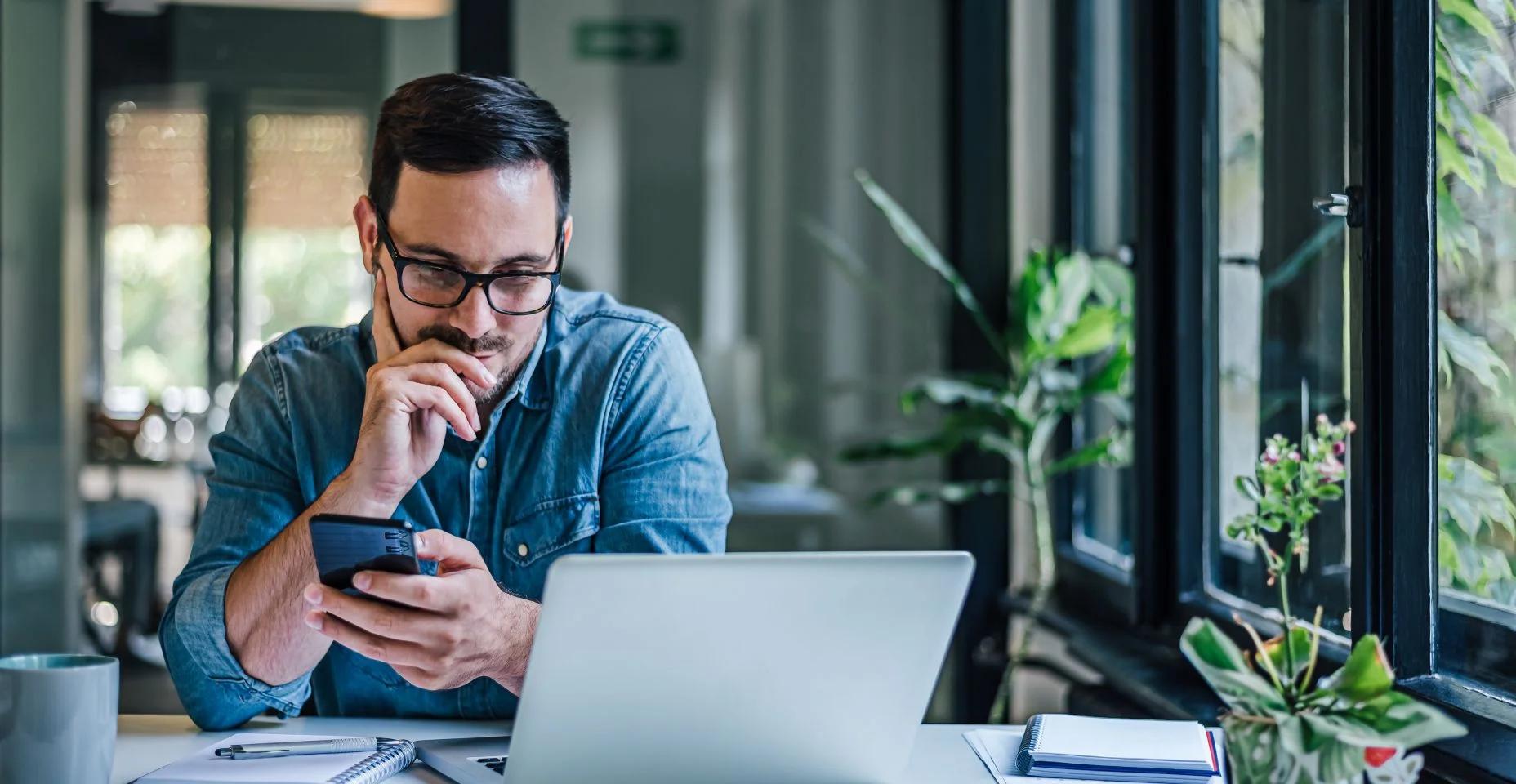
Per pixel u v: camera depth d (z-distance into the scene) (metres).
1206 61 2.18
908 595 1.09
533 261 1.40
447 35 3.26
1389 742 0.97
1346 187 1.60
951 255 3.37
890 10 3.35
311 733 1.37
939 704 3.35
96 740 1.10
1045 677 3.12
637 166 3.29
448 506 1.59
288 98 3.27
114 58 3.25
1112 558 2.82
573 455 1.59
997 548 3.34
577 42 3.27
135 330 3.30
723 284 3.33
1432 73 1.52
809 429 3.36
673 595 1.04
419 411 1.38
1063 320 2.75
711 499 1.61
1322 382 1.77
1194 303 2.20
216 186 3.29
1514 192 1.35
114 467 3.30
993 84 3.34
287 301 3.32
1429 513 1.53
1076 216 3.01
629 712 1.08
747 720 1.10
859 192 3.35
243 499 1.54
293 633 1.36
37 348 3.24
